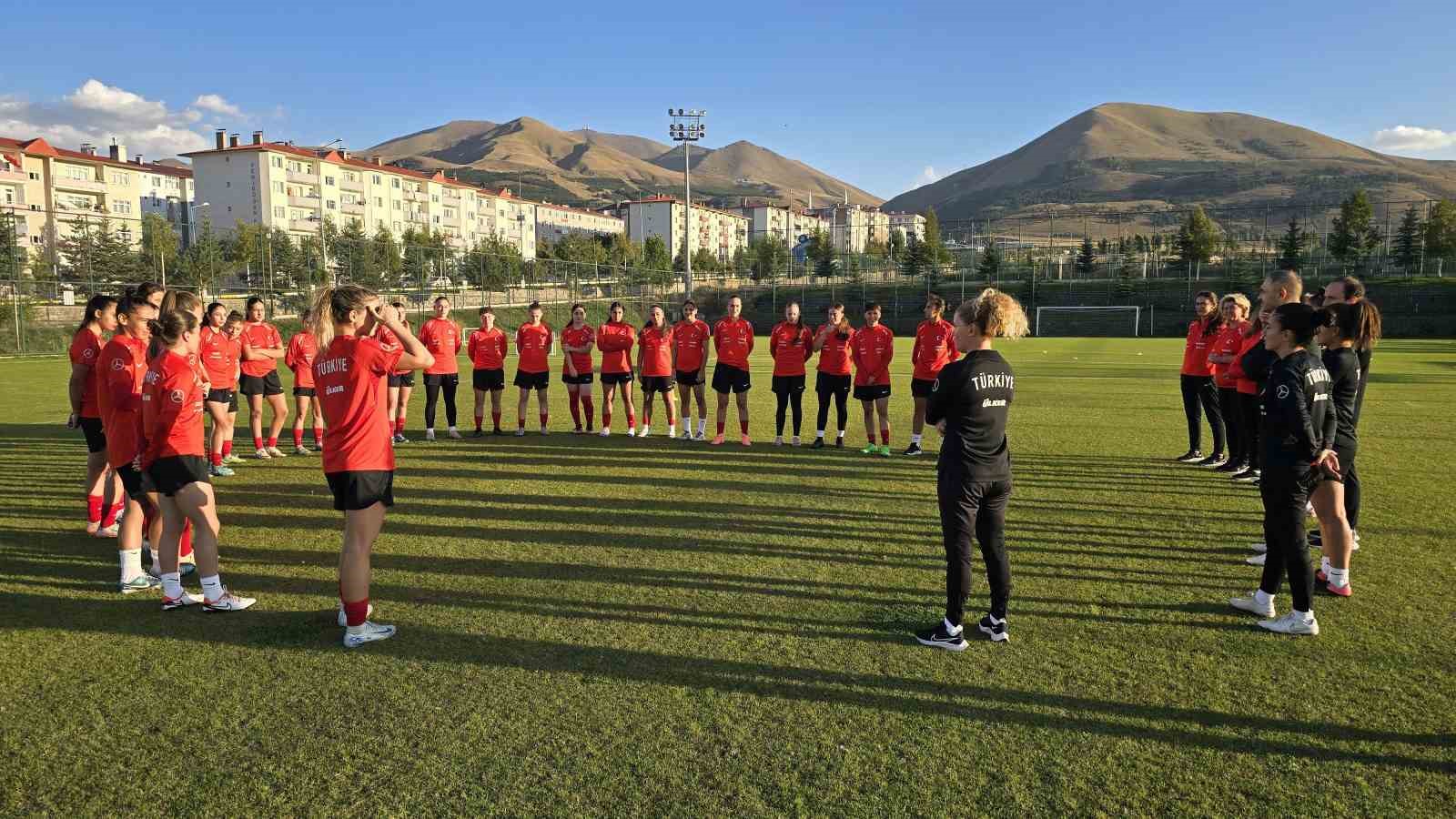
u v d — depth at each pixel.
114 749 3.19
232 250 38.28
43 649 4.11
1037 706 3.57
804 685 3.76
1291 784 3.00
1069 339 45.66
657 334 11.06
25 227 47.47
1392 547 5.87
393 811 2.81
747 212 149.38
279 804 2.85
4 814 2.78
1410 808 2.86
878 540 6.18
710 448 10.33
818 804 2.86
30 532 6.25
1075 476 8.57
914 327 57.72
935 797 2.90
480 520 6.71
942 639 4.18
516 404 15.22
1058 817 2.79
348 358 4.11
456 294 45.50
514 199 94.06
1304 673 3.89
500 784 2.96
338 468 4.10
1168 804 2.88
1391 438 10.86
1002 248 76.44
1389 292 51.56
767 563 5.59
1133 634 4.38
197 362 4.89
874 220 179.62
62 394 16.34
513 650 4.13
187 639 4.26
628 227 126.19
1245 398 8.17
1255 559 5.73
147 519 5.42
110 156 65.94
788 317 10.30
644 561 5.61
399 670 3.89
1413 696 3.66
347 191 70.56
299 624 4.48
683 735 3.31
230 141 64.81
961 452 4.11
